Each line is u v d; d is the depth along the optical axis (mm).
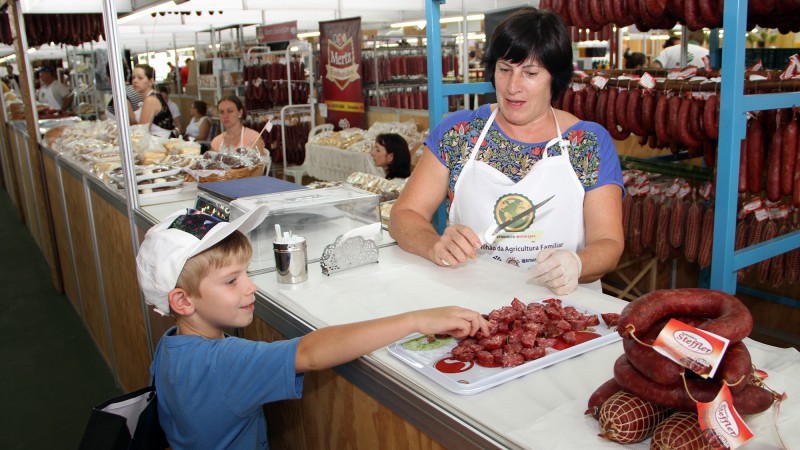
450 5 6996
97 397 3367
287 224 1943
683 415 849
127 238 2828
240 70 9617
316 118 8547
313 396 1472
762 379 963
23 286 5270
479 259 1815
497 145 1898
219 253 1296
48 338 4168
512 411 992
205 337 1368
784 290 3281
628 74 2801
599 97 2854
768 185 2383
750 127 2387
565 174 1810
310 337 1226
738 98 1725
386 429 1205
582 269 1562
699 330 821
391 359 1196
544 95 1736
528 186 1826
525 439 902
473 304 1461
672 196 3115
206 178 3012
